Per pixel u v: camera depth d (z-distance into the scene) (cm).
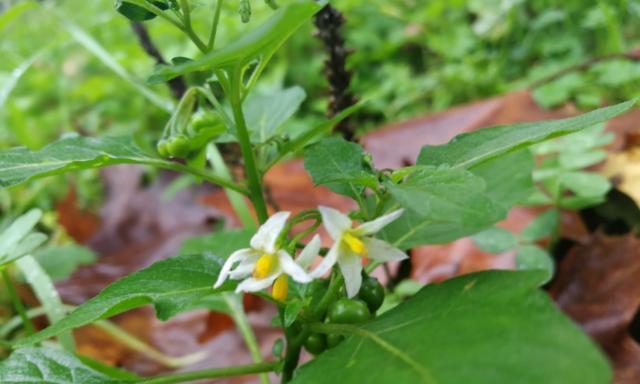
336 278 14
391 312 13
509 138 13
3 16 24
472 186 12
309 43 39
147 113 38
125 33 40
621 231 21
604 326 17
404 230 16
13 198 33
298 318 14
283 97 17
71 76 42
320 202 25
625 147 22
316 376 12
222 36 33
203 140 15
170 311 13
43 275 18
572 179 19
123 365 21
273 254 13
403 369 12
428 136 27
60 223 32
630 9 35
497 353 11
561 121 13
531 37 36
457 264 20
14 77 27
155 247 28
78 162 13
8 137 36
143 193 34
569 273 18
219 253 18
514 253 19
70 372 14
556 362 11
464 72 33
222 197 27
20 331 24
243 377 19
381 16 41
